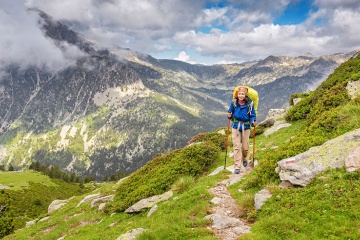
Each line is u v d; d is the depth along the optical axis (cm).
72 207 3266
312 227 958
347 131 1495
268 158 1602
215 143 2844
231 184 1614
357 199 988
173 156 2625
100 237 1742
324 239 880
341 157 1240
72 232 2189
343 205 995
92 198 3222
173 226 1230
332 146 1315
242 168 1852
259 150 2225
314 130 1716
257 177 1516
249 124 1571
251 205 1287
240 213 1279
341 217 949
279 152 1587
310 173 1255
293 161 1374
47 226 2855
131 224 1727
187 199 1556
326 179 1177
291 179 1298
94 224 2228
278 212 1118
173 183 2128
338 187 1091
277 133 2736
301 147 1530
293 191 1231
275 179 1427
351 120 1558
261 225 1074
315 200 1081
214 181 1727
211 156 2428
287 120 3052
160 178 2217
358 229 877
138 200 2122
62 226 2505
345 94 2302
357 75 2378
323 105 2394
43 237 2484
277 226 1020
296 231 970
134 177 2602
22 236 2897
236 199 1421
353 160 1177
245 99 1554
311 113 2512
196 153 2408
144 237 1211
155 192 2109
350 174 1127
